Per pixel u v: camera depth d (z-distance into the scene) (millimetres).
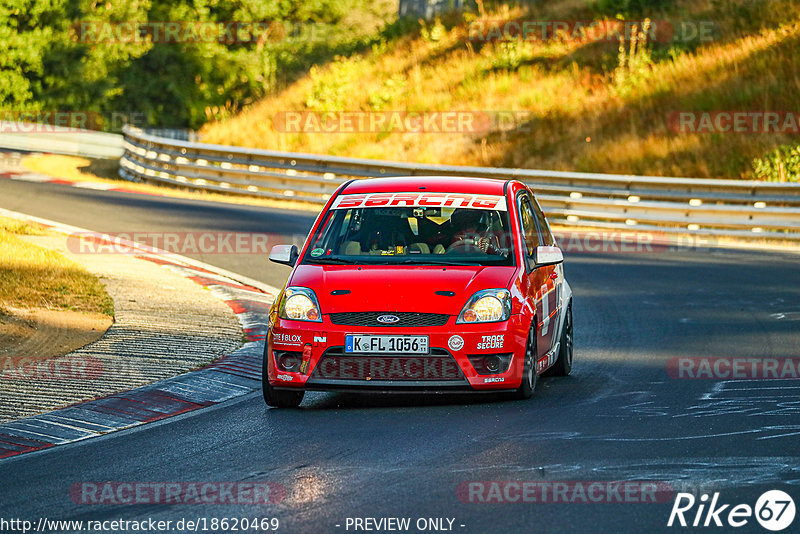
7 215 69375
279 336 28234
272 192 94688
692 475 20859
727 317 43844
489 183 33344
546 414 26984
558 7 130875
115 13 173500
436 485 20406
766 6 113625
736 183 75500
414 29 140375
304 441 24578
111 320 40094
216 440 24938
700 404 27984
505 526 17859
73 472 22156
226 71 181875
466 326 27594
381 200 32125
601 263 60875
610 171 92438
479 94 113312
